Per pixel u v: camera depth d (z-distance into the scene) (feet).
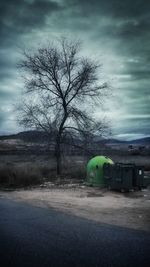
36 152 79.71
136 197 46.62
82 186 58.13
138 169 53.72
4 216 32.45
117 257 20.94
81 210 35.81
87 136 77.15
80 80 76.84
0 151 124.57
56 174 76.02
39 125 76.38
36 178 62.39
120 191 52.24
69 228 27.68
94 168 58.65
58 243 23.59
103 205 39.29
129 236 25.38
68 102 77.92
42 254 21.40
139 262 20.11
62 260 20.40
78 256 21.06
